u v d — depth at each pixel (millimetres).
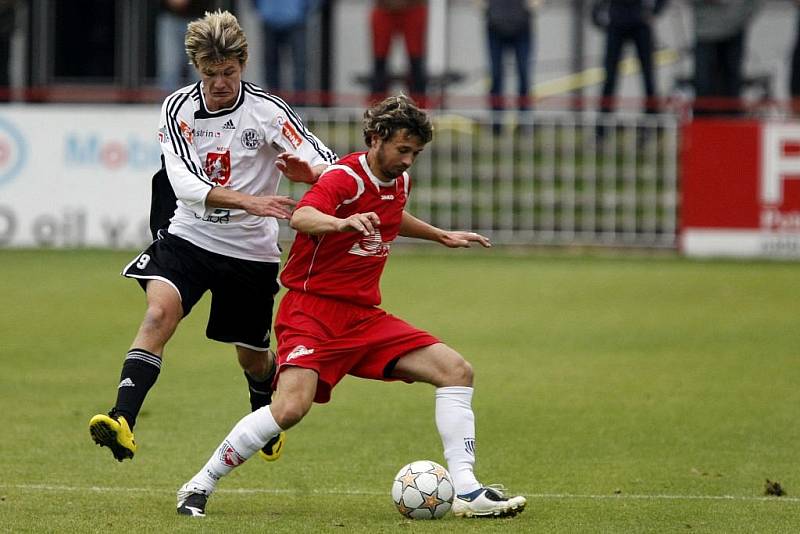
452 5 77688
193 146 23031
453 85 71812
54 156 57844
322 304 21359
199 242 23375
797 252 57688
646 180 59844
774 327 43625
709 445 27844
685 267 55750
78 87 69312
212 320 24422
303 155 23016
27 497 22500
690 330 43094
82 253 57156
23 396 32625
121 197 57906
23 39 69062
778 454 26984
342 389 34656
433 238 22734
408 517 21109
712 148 57938
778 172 57531
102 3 68750
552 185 60281
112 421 20703
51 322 43188
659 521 21125
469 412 21562
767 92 66375
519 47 63344
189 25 22672
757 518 21438
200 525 20375
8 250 57875
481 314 45500
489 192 60594
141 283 23469
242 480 24391
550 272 54562
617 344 40688
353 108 59844
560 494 23281
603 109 60562
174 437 28312
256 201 21812
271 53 62969
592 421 30312
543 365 37375
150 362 21984
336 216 21219
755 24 74562
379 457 26547
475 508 21062
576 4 76812
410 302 47625
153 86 69125
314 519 20969
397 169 21000
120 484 23812
